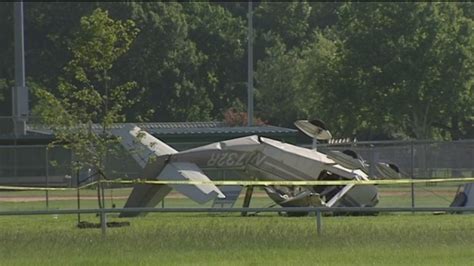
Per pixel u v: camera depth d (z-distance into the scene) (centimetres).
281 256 6906
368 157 16288
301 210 7981
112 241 7588
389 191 17350
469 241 7650
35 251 7169
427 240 7644
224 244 7444
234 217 11119
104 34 10569
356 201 12481
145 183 11288
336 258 6788
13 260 6806
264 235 7794
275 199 11975
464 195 12962
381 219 10431
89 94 10588
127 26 10862
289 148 12575
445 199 15338
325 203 12288
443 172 15362
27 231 8550
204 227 8612
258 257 6862
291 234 7894
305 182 11138
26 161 19788
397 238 7738
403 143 14800
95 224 9881
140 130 11869
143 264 6550
